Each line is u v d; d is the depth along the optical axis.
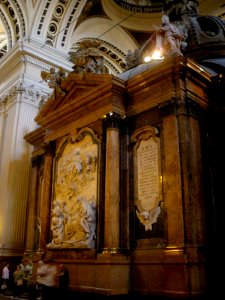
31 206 14.41
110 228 9.35
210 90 10.23
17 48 18.53
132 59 14.11
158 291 8.32
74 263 10.12
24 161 16.92
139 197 9.62
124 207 9.77
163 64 9.53
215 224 8.81
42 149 14.68
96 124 11.06
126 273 9.04
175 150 8.84
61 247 10.67
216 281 8.21
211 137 9.76
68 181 11.59
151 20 23.33
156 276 8.51
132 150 10.20
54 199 12.11
